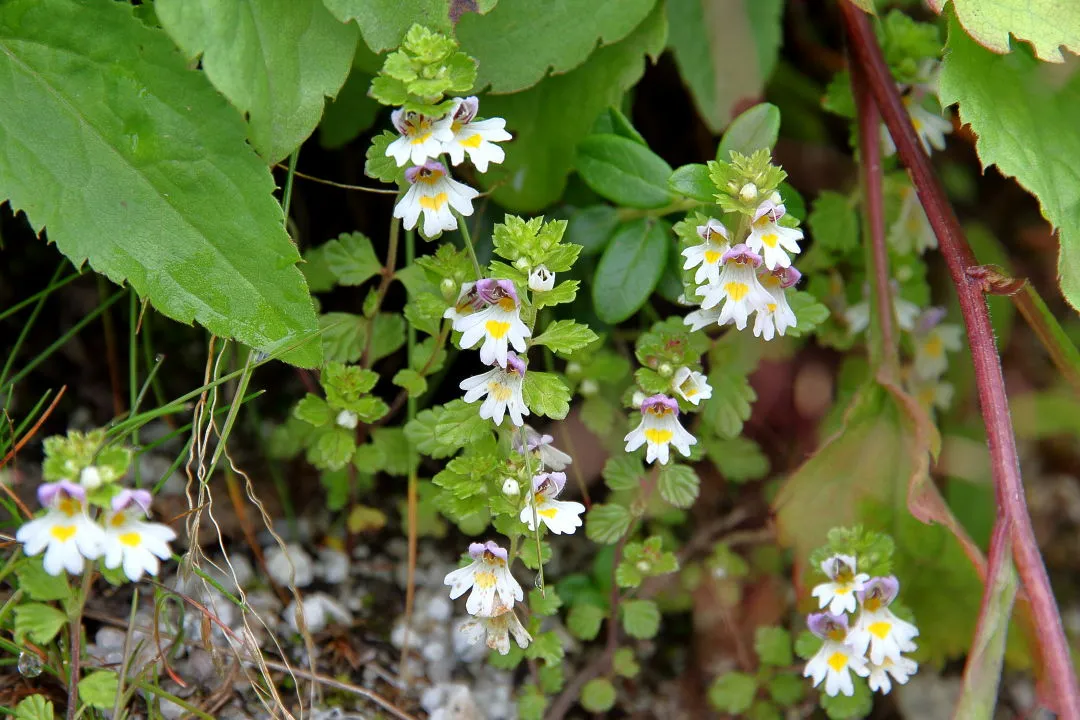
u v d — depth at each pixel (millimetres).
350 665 425
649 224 418
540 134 431
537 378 391
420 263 402
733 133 410
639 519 421
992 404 406
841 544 408
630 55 425
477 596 391
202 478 402
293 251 395
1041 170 407
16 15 390
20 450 436
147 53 390
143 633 412
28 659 395
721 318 391
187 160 393
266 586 431
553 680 423
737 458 438
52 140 392
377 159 395
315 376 439
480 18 413
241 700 411
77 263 391
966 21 399
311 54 395
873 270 427
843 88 437
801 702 442
